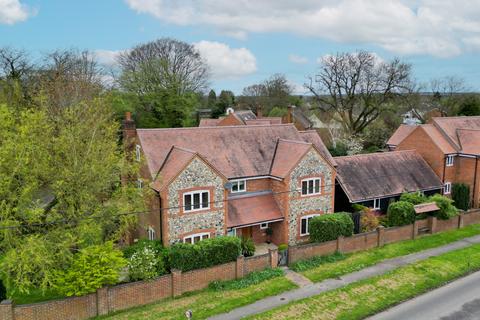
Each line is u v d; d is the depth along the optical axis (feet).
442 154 130.62
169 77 199.93
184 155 87.97
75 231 69.36
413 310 69.31
